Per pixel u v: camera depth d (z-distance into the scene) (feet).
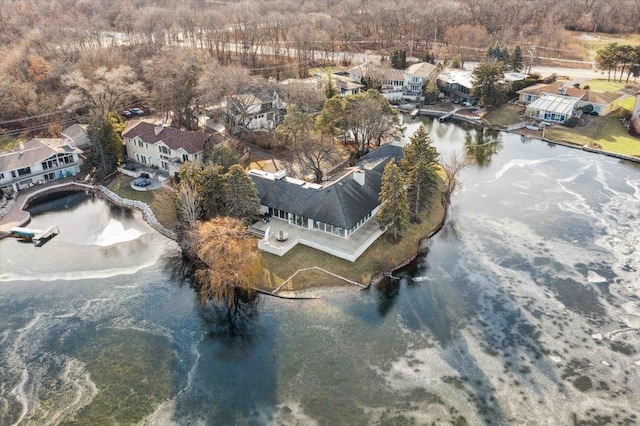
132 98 384.06
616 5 644.69
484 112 398.21
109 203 255.29
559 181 276.62
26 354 157.58
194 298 183.21
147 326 169.27
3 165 257.55
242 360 153.79
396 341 160.66
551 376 148.25
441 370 149.69
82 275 196.95
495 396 141.08
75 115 346.95
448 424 132.26
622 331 165.78
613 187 268.00
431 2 645.92
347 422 132.77
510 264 201.26
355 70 453.99
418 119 398.21
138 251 213.25
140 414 136.36
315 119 293.43
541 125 360.28
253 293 181.27
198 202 203.00
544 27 573.33
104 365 153.07
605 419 134.51
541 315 173.27
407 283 188.65
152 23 490.49
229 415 135.23
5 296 184.55
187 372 149.89
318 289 182.80
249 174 233.76
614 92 398.62
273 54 526.98
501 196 258.57
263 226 217.15
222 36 521.24
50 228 224.33
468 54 538.88
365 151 291.17
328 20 567.59
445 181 266.98
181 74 325.62
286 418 133.90
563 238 219.41
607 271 196.54
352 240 205.05
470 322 169.58
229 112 306.55
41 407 139.23
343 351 156.56
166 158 279.49
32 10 562.66
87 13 607.78
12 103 335.67
